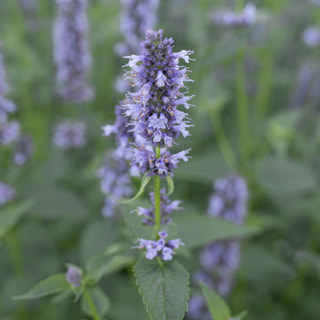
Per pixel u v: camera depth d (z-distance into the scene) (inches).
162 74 12.3
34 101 34.2
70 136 29.8
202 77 30.0
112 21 32.2
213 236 16.6
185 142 31.1
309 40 33.5
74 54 28.3
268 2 31.2
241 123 29.4
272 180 26.8
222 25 28.4
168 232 13.9
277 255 28.2
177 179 30.6
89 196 25.3
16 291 23.0
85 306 15.9
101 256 14.9
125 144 15.5
